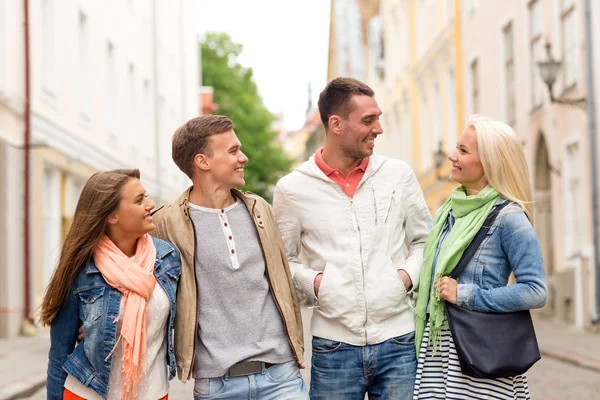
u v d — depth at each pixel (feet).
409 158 105.29
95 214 12.39
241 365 13.08
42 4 57.98
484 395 12.84
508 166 13.01
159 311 12.63
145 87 92.07
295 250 14.57
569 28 53.16
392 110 116.78
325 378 14.12
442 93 87.40
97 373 12.42
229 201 13.66
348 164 14.28
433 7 91.50
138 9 86.89
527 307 12.65
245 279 13.19
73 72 63.00
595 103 49.32
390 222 14.28
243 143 149.07
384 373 14.06
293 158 154.10
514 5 63.41
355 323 13.89
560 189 55.62
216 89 152.56
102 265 12.44
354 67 145.69
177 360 13.03
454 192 13.51
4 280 49.60
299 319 13.65
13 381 30.81
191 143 13.34
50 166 58.13
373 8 148.56
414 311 14.15
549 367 35.88
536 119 59.98
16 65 51.85
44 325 12.80
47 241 58.54
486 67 71.46
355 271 13.96
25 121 52.54
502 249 12.98
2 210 49.73
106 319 12.36
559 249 56.49
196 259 13.14
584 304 51.49
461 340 12.74
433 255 13.53
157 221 13.43
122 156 78.54
